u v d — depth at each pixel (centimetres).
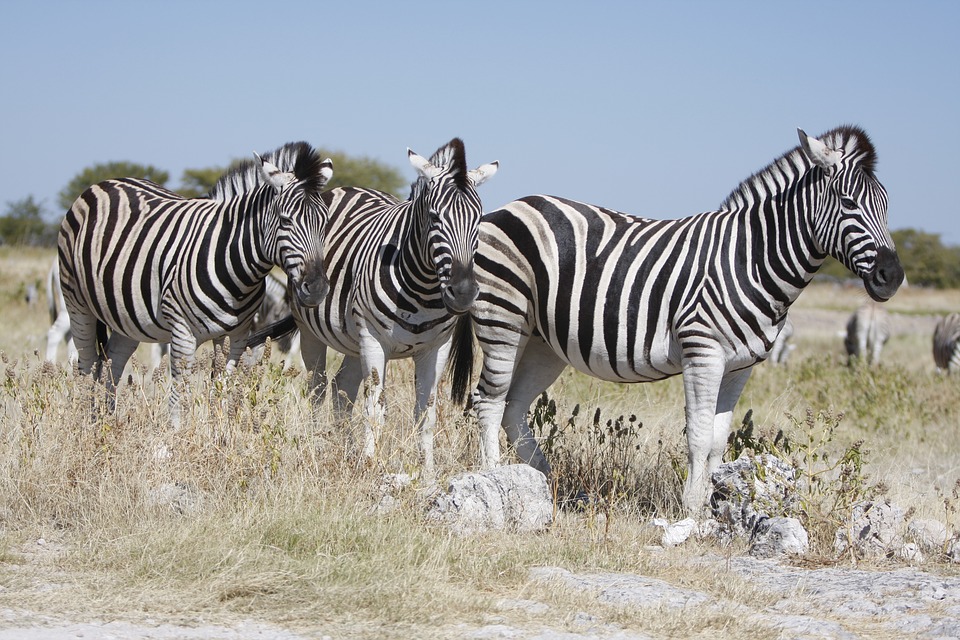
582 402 2228
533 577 1155
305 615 1002
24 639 904
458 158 1438
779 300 1438
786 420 2220
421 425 1529
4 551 1159
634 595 1102
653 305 1465
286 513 1228
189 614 995
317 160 1542
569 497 1570
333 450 1402
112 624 959
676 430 1989
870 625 1043
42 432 1428
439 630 973
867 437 2270
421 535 1226
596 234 1520
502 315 1555
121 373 1895
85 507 1318
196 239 1634
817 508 1378
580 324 1497
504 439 1694
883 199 1401
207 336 1647
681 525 1385
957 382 3250
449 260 1420
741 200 1484
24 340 3241
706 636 985
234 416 1409
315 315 1634
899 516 1414
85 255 1777
